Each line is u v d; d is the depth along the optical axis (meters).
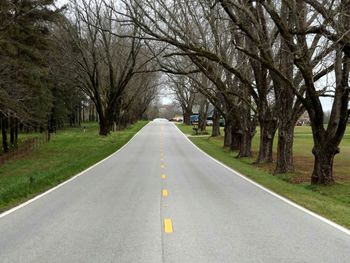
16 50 30.02
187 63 40.81
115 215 10.67
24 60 31.70
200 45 26.84
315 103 17.56
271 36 23.48
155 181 18.08
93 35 57.28
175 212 11.12
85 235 8.55
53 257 7.00
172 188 15.93
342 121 17.27
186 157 31.94
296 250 7.48
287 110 22.69
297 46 17.34
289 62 21.94
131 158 30.77
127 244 7.84
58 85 57.31
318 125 17.97
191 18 32.00
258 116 28.19
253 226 9.49
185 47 21.62
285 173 22.41
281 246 7.75
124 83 60.00
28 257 7.01
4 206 12.08
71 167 23.06
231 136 39.56
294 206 12.31
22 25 31.89
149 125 105.19
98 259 6.89
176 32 24.55
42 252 7.31
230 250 7.45
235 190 15.66
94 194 14.36
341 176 22.34
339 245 7.87
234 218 10.40
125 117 88.00
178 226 9.41
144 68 70.38
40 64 35.59
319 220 10.27
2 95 27.97
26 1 31.52
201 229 9.13
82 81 63.03
